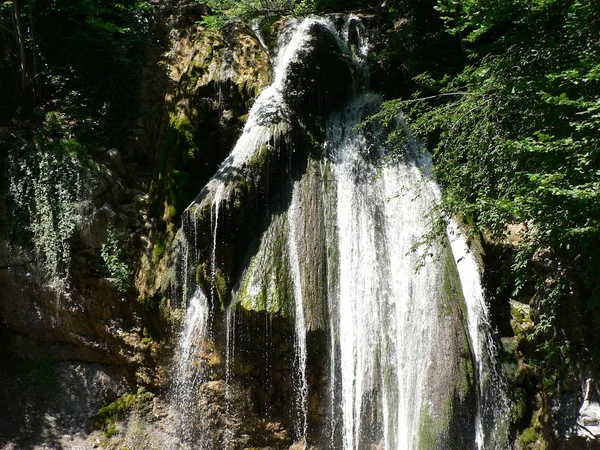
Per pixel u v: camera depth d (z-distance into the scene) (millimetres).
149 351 10875
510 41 8844
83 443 10625
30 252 10906
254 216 10570
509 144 7465
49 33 13367
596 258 8039
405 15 14047
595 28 7793
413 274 10430
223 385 10320
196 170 11445
